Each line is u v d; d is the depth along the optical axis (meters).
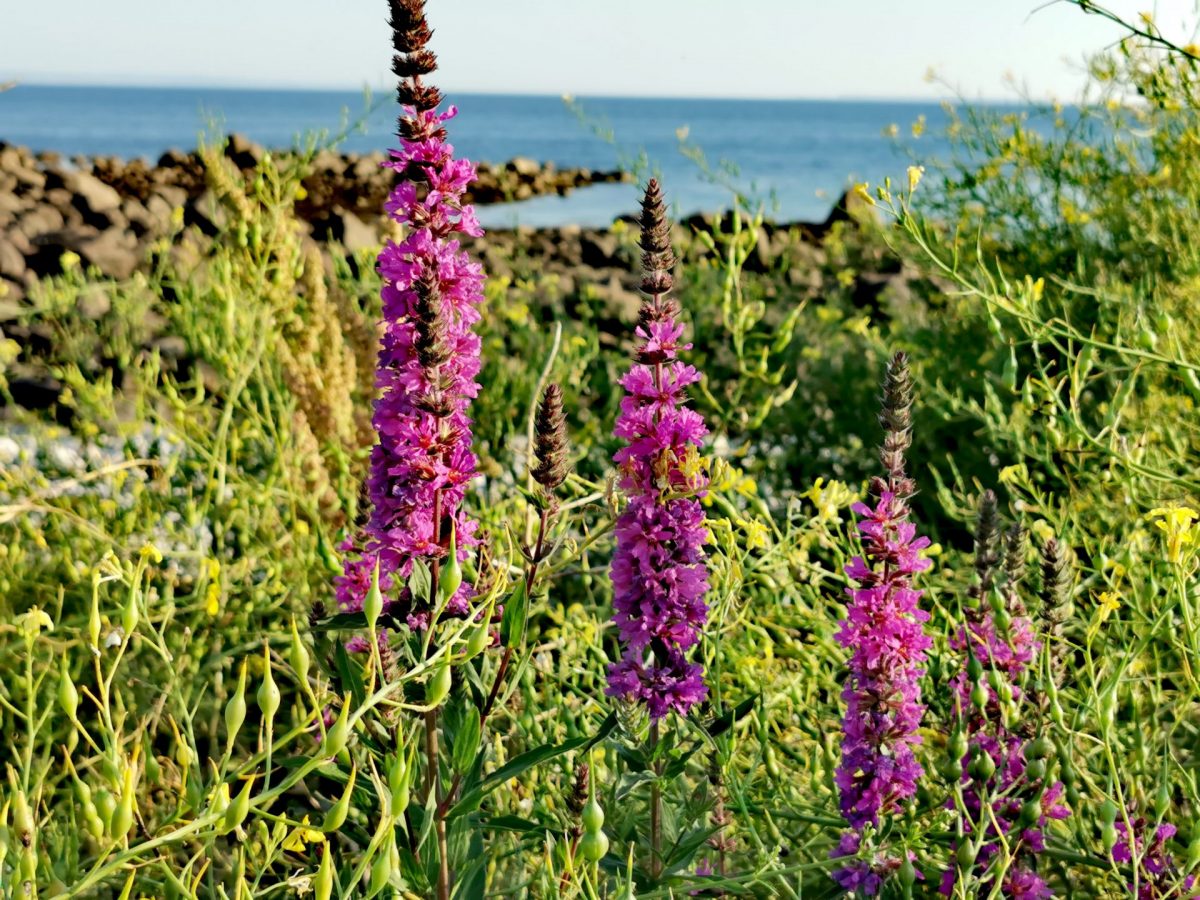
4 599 4.07
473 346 2.56
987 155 6.62
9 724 3.04
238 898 1.97
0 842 1.71
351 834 2.70
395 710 2.44
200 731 3.94
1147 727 3.28
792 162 66.38
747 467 6.55
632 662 2.77
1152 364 3.59
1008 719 2.64
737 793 2.82
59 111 171.12
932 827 2.82
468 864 2.57
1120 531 4.18
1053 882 3.13
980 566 2.86
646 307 2.78
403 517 2.54
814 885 3.12
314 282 5.33
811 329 8.19
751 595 4.04
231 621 4.33
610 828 2.84
